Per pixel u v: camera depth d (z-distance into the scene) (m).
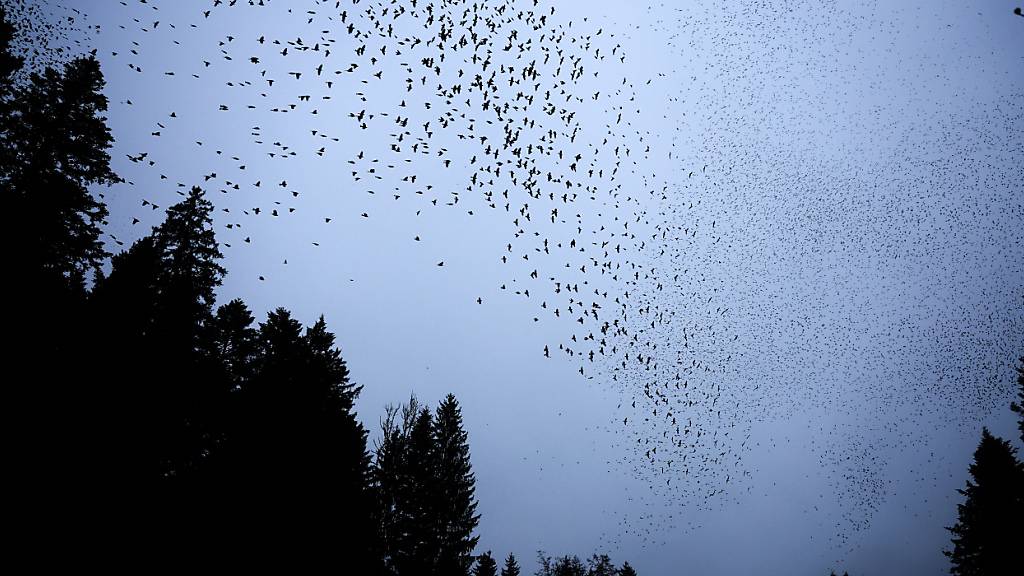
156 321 12.50
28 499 9.05
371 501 11.53
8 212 12.31
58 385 10.28
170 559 9.23
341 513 10.45
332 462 10.76
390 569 18.47
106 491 9.94
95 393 10.58
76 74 15.78
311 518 9.92
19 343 10.41
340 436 11.28
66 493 9.48
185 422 12.33
